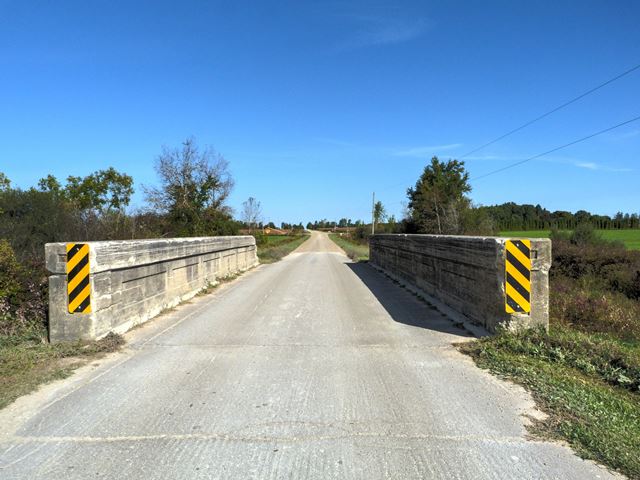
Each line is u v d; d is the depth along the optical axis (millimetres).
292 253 38625
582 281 15547
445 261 9797
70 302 6430
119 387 4895
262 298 11297
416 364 5758
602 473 3197
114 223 17469
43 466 3277
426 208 46969
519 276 6645
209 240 13156
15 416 4133
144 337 7156
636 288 14352
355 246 56875
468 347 6438
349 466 3273
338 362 5852
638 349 7129
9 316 7027
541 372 5367
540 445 3604
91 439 3691
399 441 3662
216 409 4305
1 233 12453
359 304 10320
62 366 5590
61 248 6414
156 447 3561
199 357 6070
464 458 3393
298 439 3695
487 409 4312
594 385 5129
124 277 7516
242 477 3123
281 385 4980
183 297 10805
